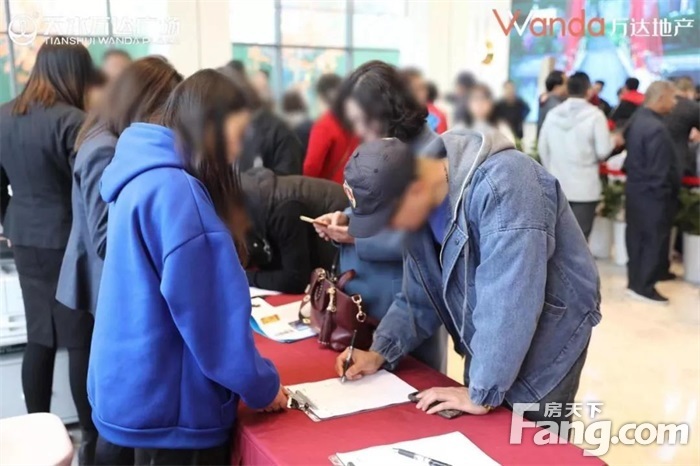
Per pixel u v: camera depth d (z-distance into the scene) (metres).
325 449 1.15
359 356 1.48
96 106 1.75
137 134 1.17
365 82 1.40
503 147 1.22
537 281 1.16
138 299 1.13
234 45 2.51
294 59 2.39
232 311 1.14
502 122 1.50
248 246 1.76
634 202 4.06
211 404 1.21
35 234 2.08
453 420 1.26
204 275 1.11
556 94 3.70
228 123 1.15
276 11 2.43
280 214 1.86
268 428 1.23
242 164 1.28
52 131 1.98
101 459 1.50
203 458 1.24
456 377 2.77
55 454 1.31
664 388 2.83
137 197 1.11
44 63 1.99
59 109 1.99
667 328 3.59
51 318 2.13
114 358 1.17
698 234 4.33
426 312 1.50
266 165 1.82
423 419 1.27
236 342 1.15
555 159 3.80
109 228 1.18
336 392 1.38
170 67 1.52
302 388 1.40
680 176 4.04
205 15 2.47
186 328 1.11
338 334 1.60
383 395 1.37
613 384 2.87
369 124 1.40
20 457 1.29
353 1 2.30
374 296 1.64
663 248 4.12
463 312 1.30
